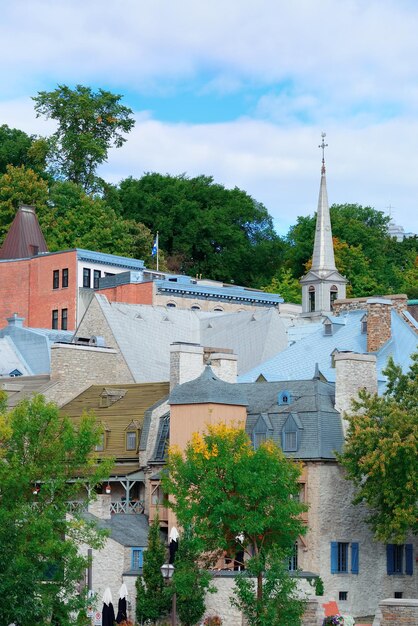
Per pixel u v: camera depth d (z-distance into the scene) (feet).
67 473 279.69
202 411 325.42
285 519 294.46
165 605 294.66
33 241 582.35
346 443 320.91
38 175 650.84
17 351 460.14
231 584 293.43
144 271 558.97
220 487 296.51
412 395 325.42
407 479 308.60
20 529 256.52
